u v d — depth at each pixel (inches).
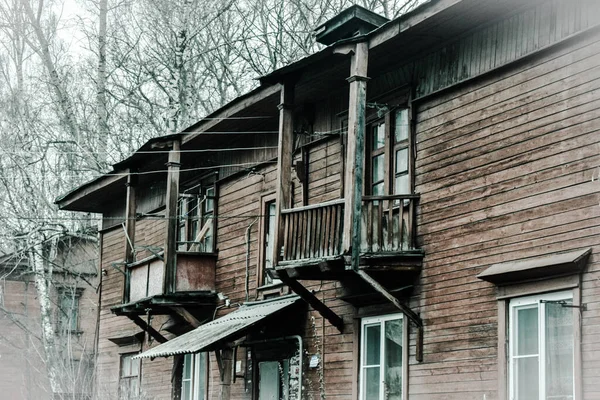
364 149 568.1
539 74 495.2
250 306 730.2
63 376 882.8
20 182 1273.4
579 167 464.1
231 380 748.6
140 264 802.2
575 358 444.5
